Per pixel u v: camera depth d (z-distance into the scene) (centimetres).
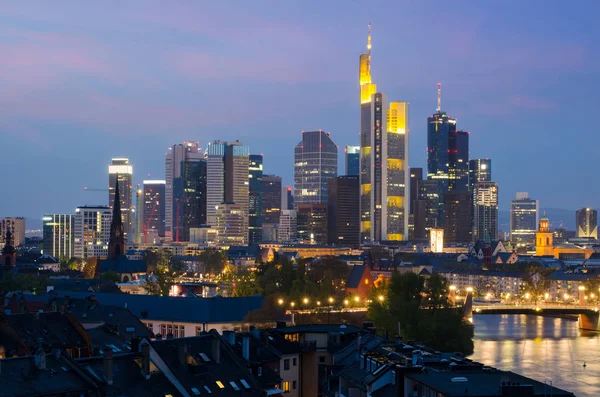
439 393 12012
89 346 17075
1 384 11100
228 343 15538
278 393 15288
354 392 14712
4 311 18075
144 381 12581
